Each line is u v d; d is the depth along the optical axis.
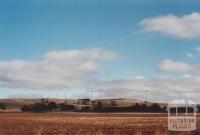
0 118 141.62
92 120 117.94
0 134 58.69
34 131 64.44
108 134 57.75
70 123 97.62
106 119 127.06
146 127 74.94
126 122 100.25
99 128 72.44
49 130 66.69
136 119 123.81
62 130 66.50
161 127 73.75
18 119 130.25
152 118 134.50
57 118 141.62
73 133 59.84
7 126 82.00
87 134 57.72
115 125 84.44
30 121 112.38
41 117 155.88
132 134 58.38
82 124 91.06
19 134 59.09
